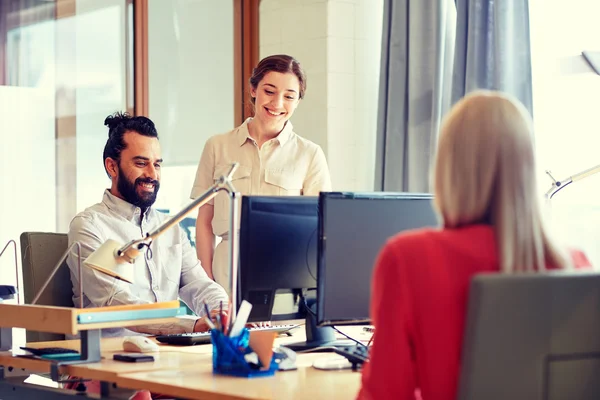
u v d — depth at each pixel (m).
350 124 4.64
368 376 1.51
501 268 1.45
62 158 4.47
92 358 2.20
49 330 2.17
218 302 2.89
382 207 2.29
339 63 4.61
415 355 1.49
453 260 1.46
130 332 2.79
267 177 3.46
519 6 3.81
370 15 4.71
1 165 4.31
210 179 3.53
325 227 2.21
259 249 2.33
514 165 1.47
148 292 2.88
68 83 4.48
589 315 1.40
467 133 1.49
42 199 4.42
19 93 4.35
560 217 3.82
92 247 2.79
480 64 3.91
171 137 4.78
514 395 1.36
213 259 3.53
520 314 1.35
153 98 4.71
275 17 4.87
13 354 2.31
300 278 2.40
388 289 1.48
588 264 1.62
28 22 4.38
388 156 4.38
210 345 2.54
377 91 4.71
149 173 2.90
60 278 2.84
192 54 4.86
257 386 1.88
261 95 3.40
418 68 4.25
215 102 4.95
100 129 4.59
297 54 4.75
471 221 1.50
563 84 3.82
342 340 2.56
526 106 3.78
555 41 3.86
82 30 4.52
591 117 3.70
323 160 3.57
